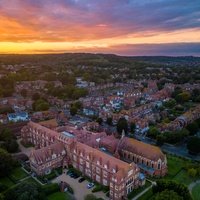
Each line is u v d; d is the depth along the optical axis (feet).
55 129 586.04
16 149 559.79
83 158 459.32
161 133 652.48
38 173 448.65
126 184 395.14
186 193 355.56
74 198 390.01
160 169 454.81
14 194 350.02
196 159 542.98
